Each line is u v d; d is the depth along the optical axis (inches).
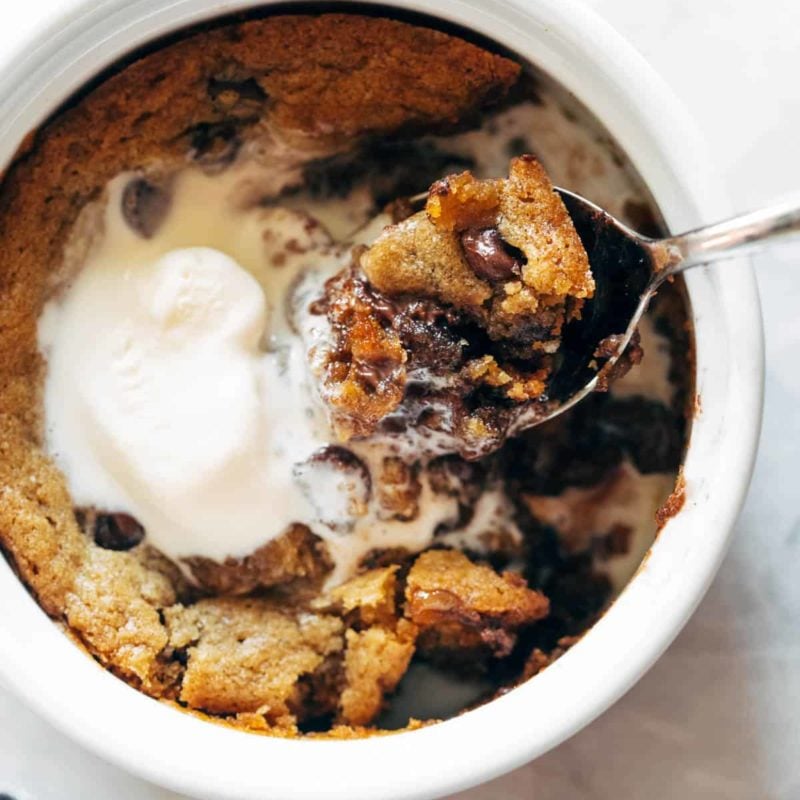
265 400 11.2
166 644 10.9
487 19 10.4
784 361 12.0
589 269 10.4
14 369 10.9
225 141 11.3
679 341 11.0
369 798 10.1
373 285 10.6
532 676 11.0
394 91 11.1
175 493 11.0
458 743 10.2
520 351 10.6
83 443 11.1
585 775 11.9
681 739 11.9
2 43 10.3
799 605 12.0
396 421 10.9
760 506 12.0
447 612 11.0
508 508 11.4
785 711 11.9
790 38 12.0
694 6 12.1
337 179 11.5
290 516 11.1
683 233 10.3
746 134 12.0
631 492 11.4
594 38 10.2
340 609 11.2
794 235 9.7
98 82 10.6
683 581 10.3
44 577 10.6
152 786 11.7
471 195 10.4
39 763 11.7
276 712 10.9
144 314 11.1
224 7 10.4
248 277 11.2
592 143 10.9
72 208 11.1
